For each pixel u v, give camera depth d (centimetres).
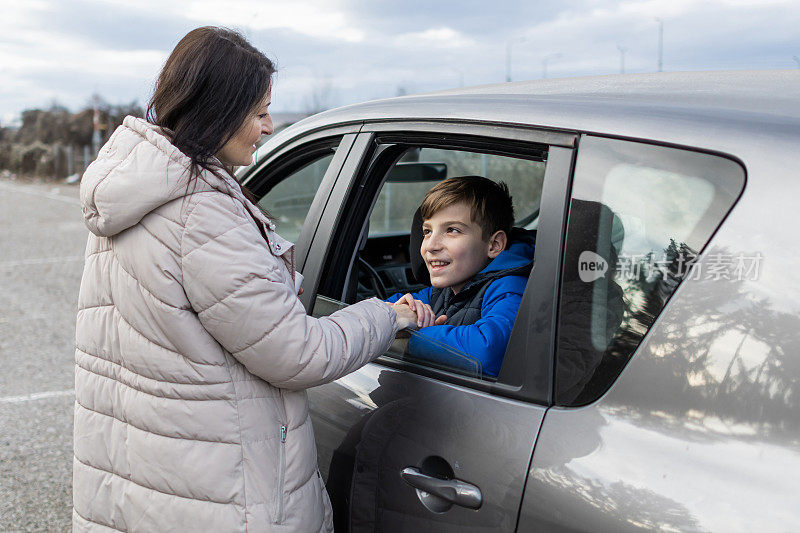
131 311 133
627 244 122
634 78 152
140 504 137
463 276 194
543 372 129
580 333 126
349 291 192
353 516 162
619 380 118
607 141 129
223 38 133
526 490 124
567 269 129
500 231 194
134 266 130
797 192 107
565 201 131
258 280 126
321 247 187
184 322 128
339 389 167
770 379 103
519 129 143
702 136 118
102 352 141
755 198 110
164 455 133
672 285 115
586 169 130
